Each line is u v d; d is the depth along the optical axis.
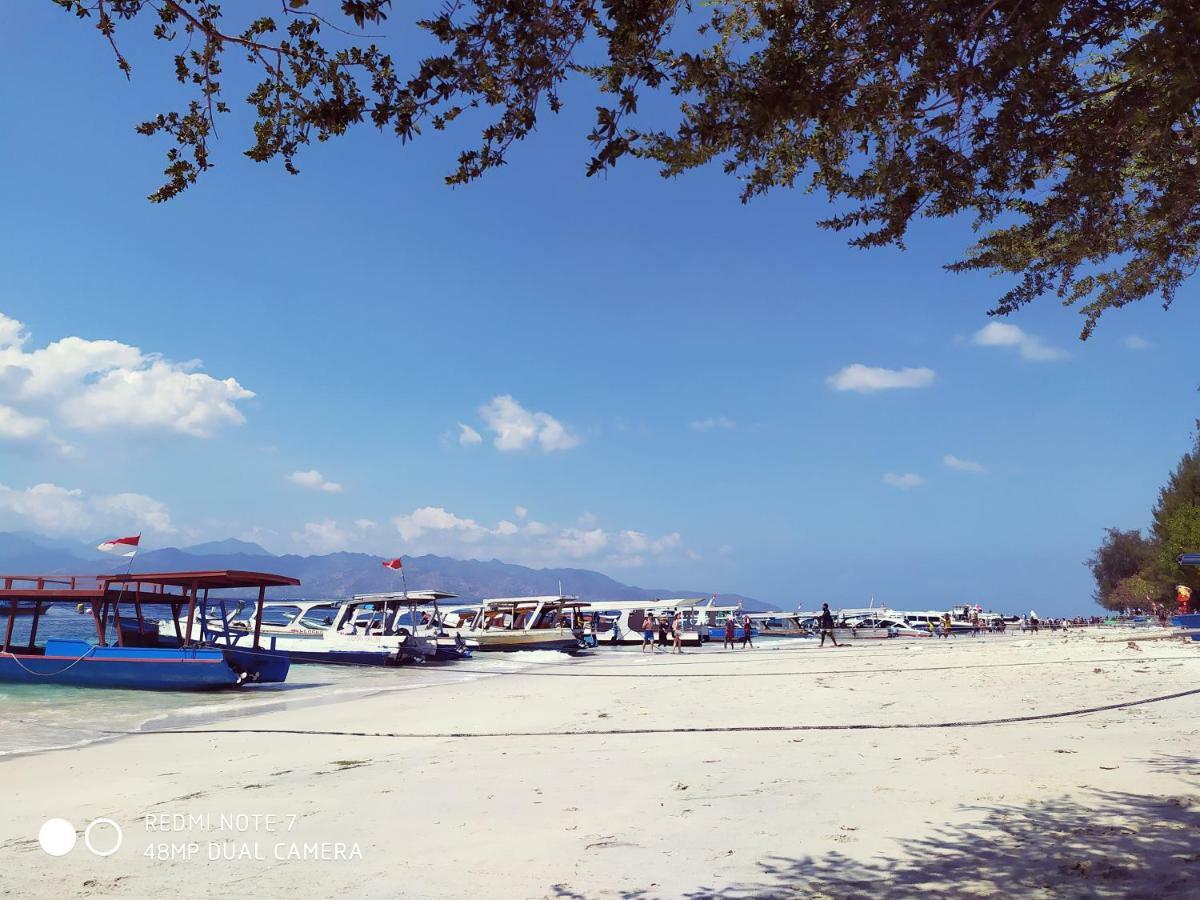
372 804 9.01
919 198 5.32
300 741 15.29
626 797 8.69
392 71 4.65
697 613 72.94
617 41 4.41
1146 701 14.04
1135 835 6.09
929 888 5.30
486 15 4.39
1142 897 4.85
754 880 5.73
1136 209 6.18
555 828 7.51
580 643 49.53
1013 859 5.74
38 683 28.05
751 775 9.52
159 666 26.83
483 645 48.84
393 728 16.61
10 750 15.16
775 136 5.19
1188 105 3.95
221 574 27.92
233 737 16.25
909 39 4.52
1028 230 6.12
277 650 40.03
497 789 9.47
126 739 16.59
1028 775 8.54
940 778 8.69
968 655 30.41
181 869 6.79
